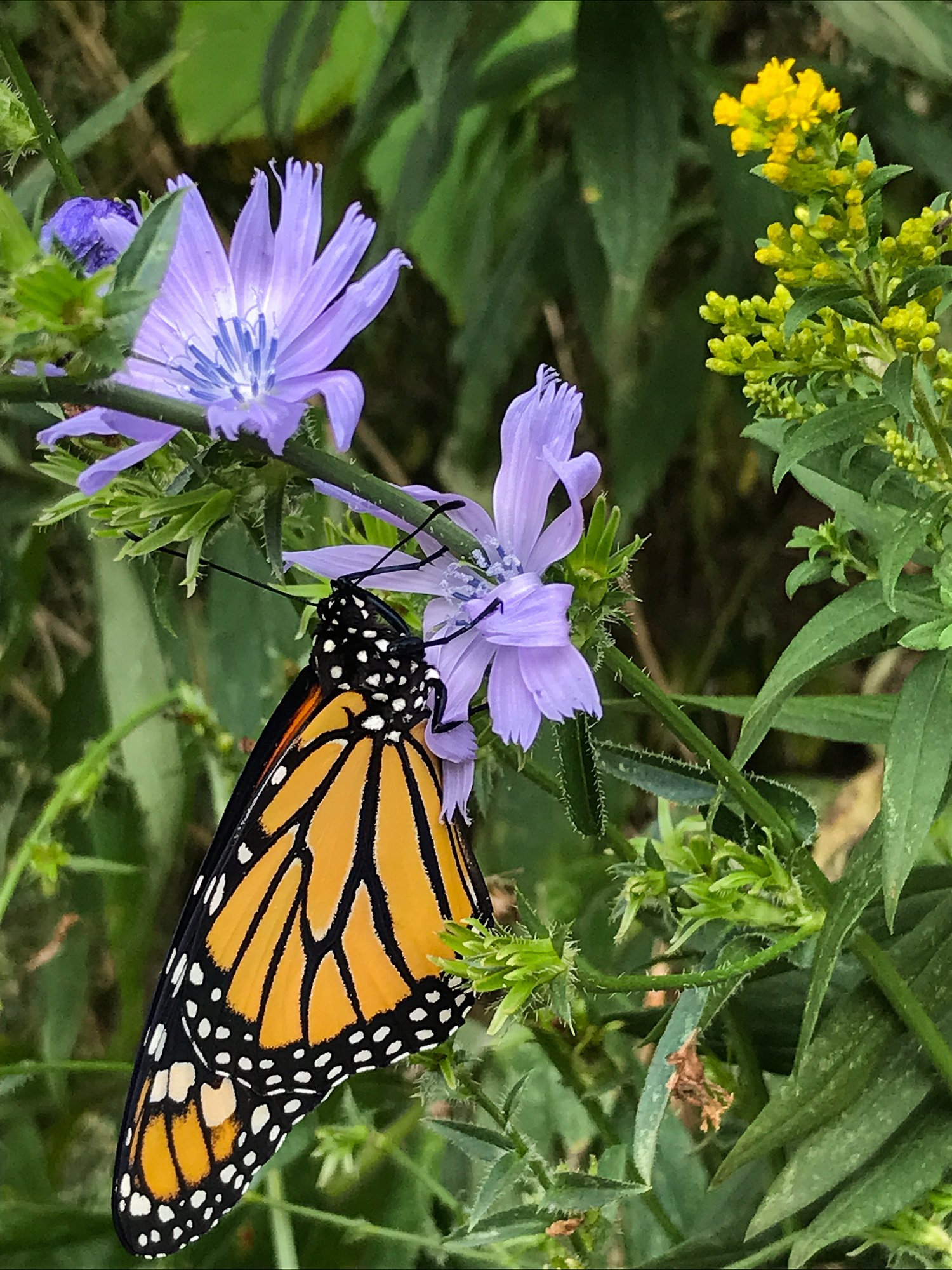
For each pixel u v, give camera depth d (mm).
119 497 103
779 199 169
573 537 97
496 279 193
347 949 119
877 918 120
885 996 111
